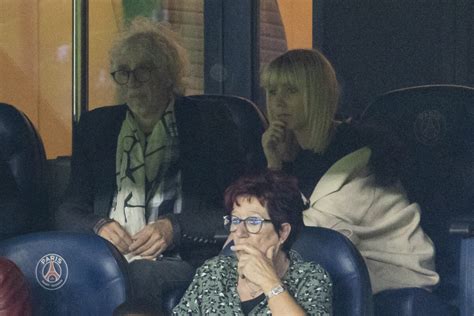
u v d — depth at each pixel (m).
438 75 16.80
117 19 16.92
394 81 16.89
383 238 13.76
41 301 12.24
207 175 14.22
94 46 16.88
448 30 16.70
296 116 14.01
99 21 16.92
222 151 14.30
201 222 14.00
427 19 16.77
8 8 17.55
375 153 13.93
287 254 11.62
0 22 17.56
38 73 17.56
